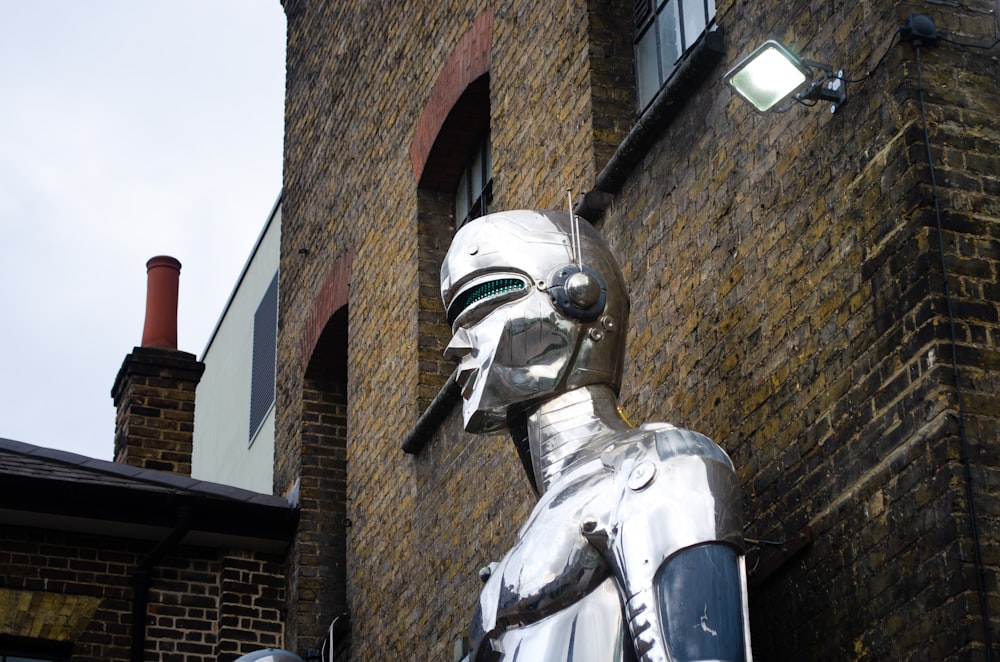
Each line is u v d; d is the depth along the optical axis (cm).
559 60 931
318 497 1240
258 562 1223
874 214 619
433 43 1150
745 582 531
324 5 1437
